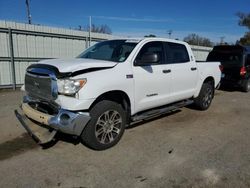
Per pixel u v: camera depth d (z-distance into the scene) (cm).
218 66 748
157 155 417
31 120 449
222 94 1058
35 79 423
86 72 401
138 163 387
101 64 425
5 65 1071
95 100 408
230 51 1107
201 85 682
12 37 1076
